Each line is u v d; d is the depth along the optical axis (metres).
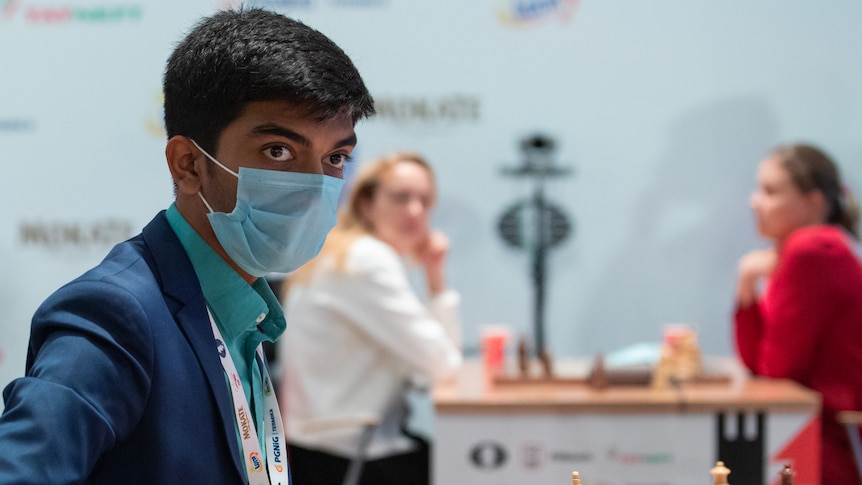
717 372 4.85
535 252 6.94
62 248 7.01
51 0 6.92
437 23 6.88
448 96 6.92
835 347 4.67
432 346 4.81
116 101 6.95
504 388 4.56
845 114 6.78
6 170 6.98
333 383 4.88
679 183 6.87
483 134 6.93
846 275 4.66
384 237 5.32
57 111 6.97
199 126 1.66
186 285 1.61
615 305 6.95
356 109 1.69
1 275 7.02
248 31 1.62
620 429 4.20
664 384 4.50
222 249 1.76
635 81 6.86
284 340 5.07
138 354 1.44
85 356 1.37
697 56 6.82
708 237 6.88
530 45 6.88
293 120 1.62
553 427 4.21
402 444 4.93
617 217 6.92
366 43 6.90
